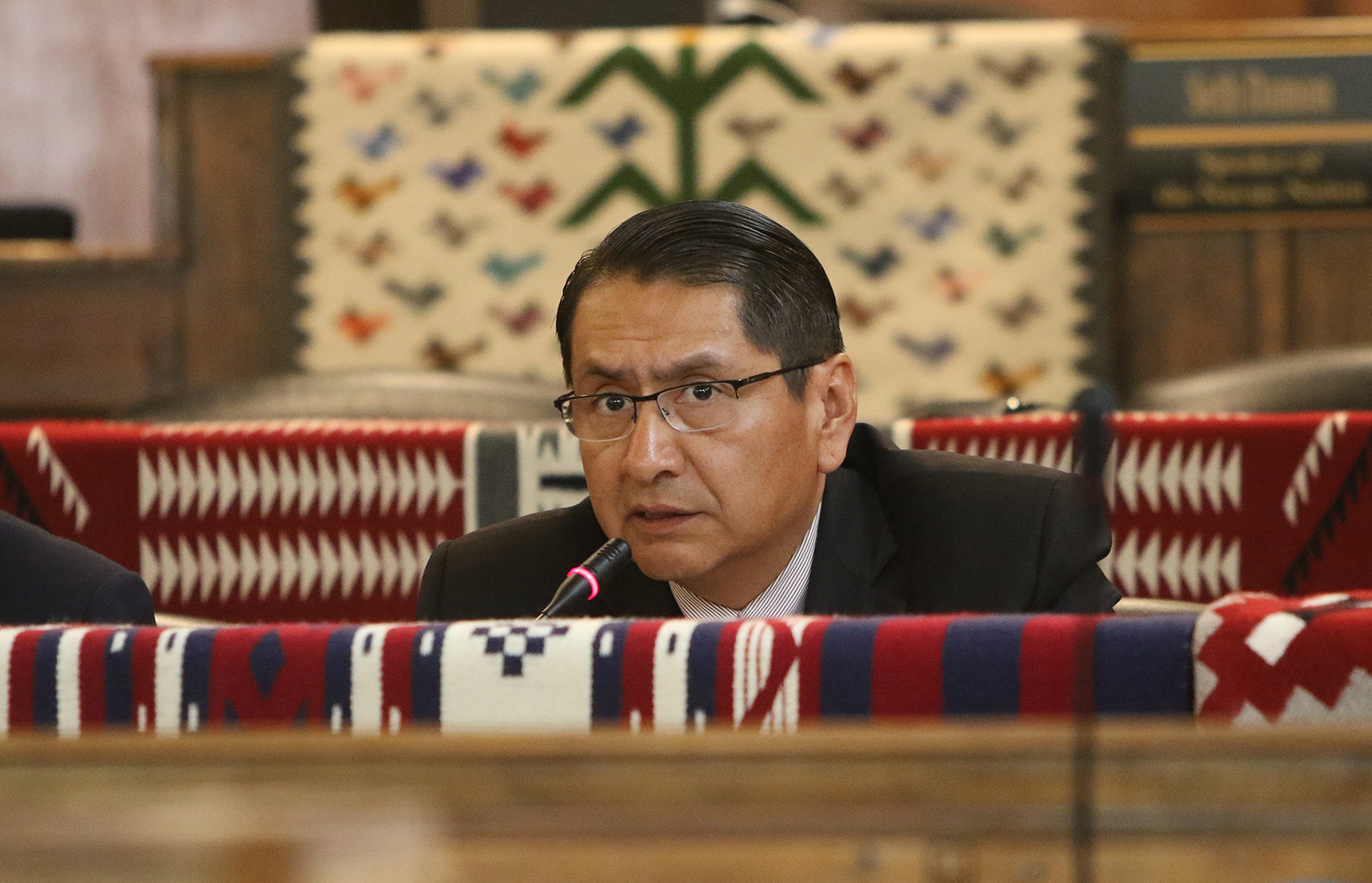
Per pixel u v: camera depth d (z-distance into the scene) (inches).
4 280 565.0
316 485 327.0
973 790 70.9
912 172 547.2
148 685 121.2
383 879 60.0
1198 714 114.4
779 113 548.7
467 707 115.9
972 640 113.6
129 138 901.2
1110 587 214.8
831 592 215.3
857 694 113.6
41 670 122.3
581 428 192.9
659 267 187.0
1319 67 537.0
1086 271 542.3
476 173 555.8
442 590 229.9
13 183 895.7
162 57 557.9
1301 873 68.0
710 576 207.3
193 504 328.5
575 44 555.2
